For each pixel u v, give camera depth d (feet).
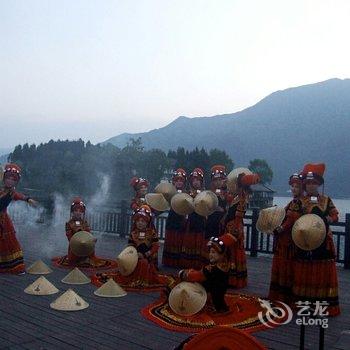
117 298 18.97
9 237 23.21
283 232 18.56
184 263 25.25
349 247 27.76
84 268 25.18
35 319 15.78
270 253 31.01
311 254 17.42
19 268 23.25
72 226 26.48
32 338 13.93
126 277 21.22
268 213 18.66
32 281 21.57
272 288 18.94
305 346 13.97
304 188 18.53
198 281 16.70
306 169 18.45
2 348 13.06
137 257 21.06
